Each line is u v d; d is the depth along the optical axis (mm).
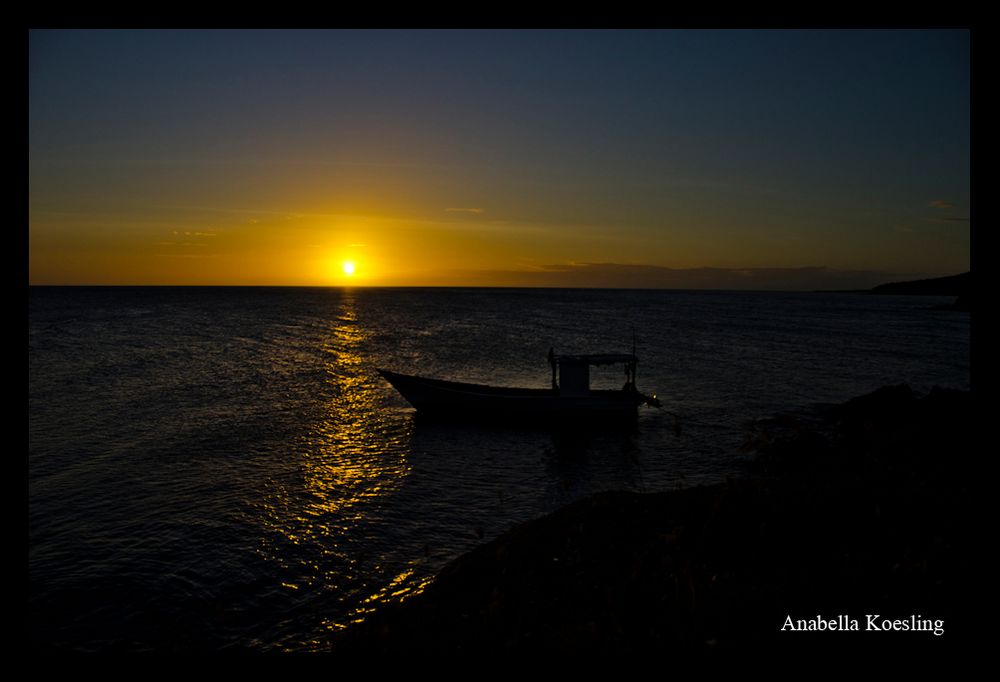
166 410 30312
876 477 8648
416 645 6336
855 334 79438
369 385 38875
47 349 54688
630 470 21188
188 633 10469
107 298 192375
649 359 52562
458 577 8430
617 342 67375
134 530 15086
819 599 5750
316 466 21078
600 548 8188
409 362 50062
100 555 13625
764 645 5168
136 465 20844
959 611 5086
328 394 35500
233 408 31062
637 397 27812
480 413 28828
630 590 6719
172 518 15883
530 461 22469
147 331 75375
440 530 15156
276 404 32344
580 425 27938
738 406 32344
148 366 45531
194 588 12070
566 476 20359
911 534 6684
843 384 39656
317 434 26047
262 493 17969
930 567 5781
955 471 8172
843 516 7457
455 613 7270
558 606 6812
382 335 75750
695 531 7918
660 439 25812
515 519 16000
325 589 12031
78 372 42031
